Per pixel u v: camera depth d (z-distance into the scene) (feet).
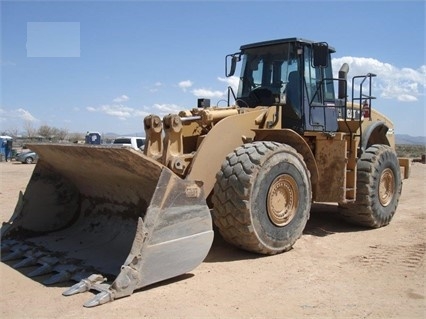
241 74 24.73
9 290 14.53
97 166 17.35
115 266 15.89
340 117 25.41
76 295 13.91
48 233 20.26
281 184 18.81
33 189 20.18
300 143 20.76
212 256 18.42
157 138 17.10
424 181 52.06
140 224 14.12
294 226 19.29
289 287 15.06
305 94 22.72
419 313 13.07
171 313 12.67
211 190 18.37
